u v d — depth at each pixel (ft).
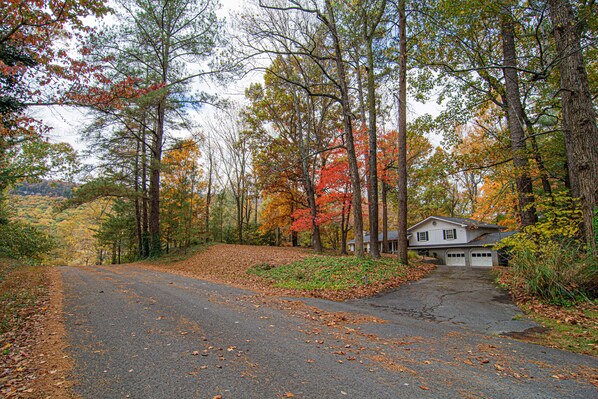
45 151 56.75
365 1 42.68
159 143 70.64
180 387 10.47
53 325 17.67
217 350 14.03
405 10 41.24
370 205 52.37
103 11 23.00
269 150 72.69
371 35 44.60
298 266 44.19
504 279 33.83
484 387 10.88
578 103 25.29
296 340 15.75
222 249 69.56
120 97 30.12
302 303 25.59
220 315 20.27
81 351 13.78
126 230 101.04
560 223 27.99
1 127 26.03
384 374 11.84
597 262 23.25
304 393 10.16
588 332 17.37
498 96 48.16
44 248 79.92
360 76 53.88
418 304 25.96
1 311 20.62
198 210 97.40
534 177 40.50
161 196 84.33
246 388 10.44
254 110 72.49
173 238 86.22
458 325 19.69
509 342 16.16
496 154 39.78
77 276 40.42
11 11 21.63
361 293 30.66
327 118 74.23
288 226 90.33
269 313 21.47
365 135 57.36
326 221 65.87
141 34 62.28
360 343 15.60
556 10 26.16
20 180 59.72
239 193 104.42
